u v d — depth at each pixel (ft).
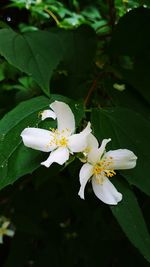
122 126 0.61
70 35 0.85
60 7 1.04
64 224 1.09
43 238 1.08
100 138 0.59
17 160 0.55
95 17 1.08
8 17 1.10
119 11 0.95
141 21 0.81
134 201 0.56
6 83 0.92
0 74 0.87
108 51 0.83
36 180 0.79
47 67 0.67
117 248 0.98
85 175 0.57
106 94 0.82
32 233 1.05
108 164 0.58
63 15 1.01
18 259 1.07
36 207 1.06
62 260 1.05
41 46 0.69
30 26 1.04
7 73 0.89
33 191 1.05
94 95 0.78
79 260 1.04
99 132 0.60
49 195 1.06
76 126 0.59
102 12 1.12
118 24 0.82
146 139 0.61
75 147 0.56
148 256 0.51
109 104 0.80
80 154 0.58
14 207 1.05
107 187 0.57
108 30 0.96
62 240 1.07
